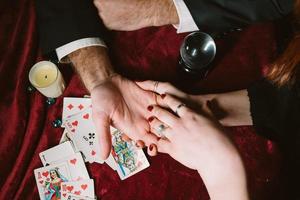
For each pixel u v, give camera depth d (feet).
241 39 2.33
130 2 2.04
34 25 2.27
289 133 1.84
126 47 2.25
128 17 2.10
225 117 2.02
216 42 2.30
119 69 2.21
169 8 2.06
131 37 2.27
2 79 2.14
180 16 2.06
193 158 1.54
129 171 2.00
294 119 1.83
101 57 2.00
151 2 2.05
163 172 2.01
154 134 1.77
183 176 2.01
